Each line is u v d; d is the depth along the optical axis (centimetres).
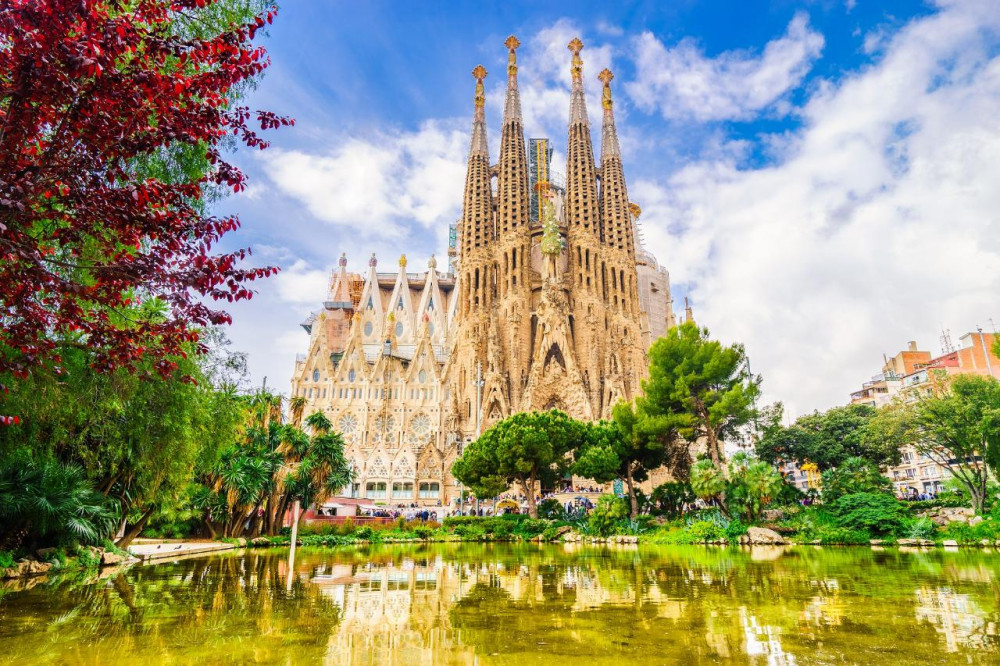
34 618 1160
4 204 825
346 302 13962
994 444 4269
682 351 5138
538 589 1600
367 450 10150
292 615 1205
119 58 1011
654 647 916
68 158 952
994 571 1922
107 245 1084
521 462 5188
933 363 9738
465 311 11688
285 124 1129
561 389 10725
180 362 2055
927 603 1309
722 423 5122
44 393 1625
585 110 13062
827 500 4875
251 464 4119
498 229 12225
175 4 1023
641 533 4375
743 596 1432
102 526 2400
